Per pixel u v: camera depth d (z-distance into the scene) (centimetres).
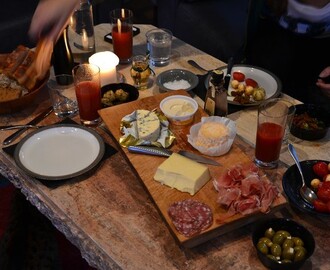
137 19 398
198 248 112
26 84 164
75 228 119
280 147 134
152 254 110
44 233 170
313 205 119
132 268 107
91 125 156
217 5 336
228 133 135
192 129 138
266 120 130
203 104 166
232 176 119
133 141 136
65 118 158
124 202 125
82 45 188
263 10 237
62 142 145
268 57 242
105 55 178
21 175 137
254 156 141
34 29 152
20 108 163
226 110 153
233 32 313
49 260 166
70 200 126
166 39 192
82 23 183
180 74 178
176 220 110
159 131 141
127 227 118
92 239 114
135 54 201
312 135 146
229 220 111
